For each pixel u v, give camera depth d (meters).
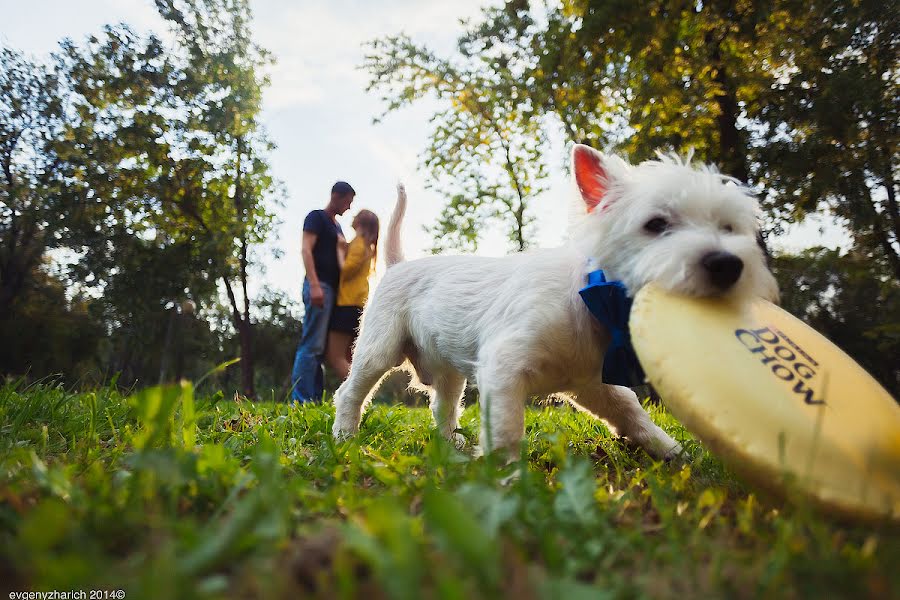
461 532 0.21
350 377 0.87
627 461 0.62
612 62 2.77
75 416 0.70
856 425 0.41
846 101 2.43
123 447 0.52
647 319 0.49
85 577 0.20
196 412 0.69
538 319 0.61
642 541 0.30
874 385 0.50
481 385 0.63
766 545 0.31
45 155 5.41
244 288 5.21
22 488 0.36
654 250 0.54
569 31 2.84
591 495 0.32
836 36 2.48
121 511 0.30
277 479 0.36
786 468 0.37
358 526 0.27
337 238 1.55
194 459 0.37
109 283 5.24
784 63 2.59
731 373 0.43
